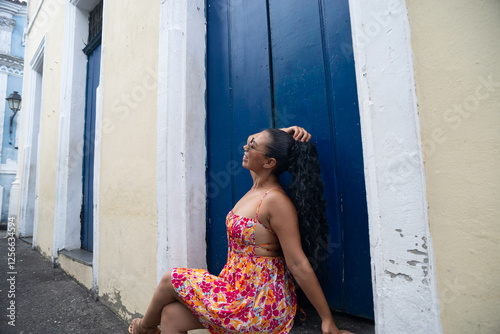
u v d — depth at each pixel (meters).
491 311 0.67
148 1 2.15
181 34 1.85
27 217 6.02
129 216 2.18
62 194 3.69
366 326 1.14
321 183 1.12
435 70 0.78
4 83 7.49
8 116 7.52
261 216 1.05
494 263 0.67
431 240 0.76
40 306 2.46
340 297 1.23
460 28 0.75
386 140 0.85
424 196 0.77
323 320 0.94
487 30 0.71
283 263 1.12
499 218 0.67
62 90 3.86
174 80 1.82
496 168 0.68
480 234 0.69
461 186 0.73
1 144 7.39
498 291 0.66
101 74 2.80
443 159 0.76
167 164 1.76
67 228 3.63
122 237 2.26
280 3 1.56
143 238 2.00
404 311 0.79
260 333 1.03
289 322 1.09
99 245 2.61
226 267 1.17
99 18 3.65
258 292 1.04
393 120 0.84
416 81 0.81
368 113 0.89
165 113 1.80
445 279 0.74
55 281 3.12
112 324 2.11
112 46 2.65
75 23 3.81
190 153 1.78
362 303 1.16
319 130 1.34
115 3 2.67
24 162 6.09
